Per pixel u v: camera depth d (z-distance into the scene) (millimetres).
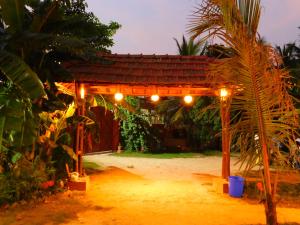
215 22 4895
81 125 9391
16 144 6816
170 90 9750
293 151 5078
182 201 8203
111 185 9945
